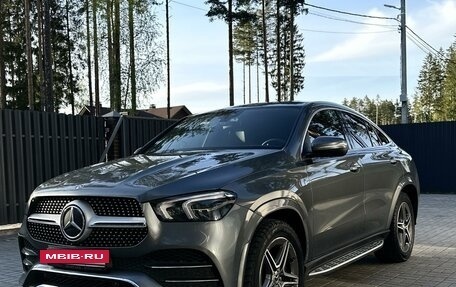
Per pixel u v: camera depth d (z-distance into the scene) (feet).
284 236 12.87
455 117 214.48
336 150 14.52
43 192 12.84
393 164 19.70
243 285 11.54
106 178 12.42
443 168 53.47
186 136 16.92
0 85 102.78
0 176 29.96
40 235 12.77
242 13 106.11
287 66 160.56
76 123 34.50
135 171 12.67
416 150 54.90
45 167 32.45
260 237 12.06
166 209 11.09
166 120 40.65
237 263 11.37
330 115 17.48
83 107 128.06
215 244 11.08
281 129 15.31
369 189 17.62
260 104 17.57
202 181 11.64
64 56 122.42
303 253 13.91
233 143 15.38
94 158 35.60
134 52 82.53
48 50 50.96
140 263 11.09
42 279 12.77
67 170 33.73
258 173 12.74
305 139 15.16
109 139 35.83
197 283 11.05
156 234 10.94
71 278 12.05
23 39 123.13
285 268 13.11
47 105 50.96
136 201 11.19
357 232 16.85
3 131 30.25
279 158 13.80
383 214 18.74
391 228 19.53
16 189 30.86
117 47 80.64
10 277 20.01
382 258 20.47
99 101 94.43
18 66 123.13
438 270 19.34
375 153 18.83
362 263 20.66
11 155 30.63
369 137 19.61
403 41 76.89
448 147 53.11
